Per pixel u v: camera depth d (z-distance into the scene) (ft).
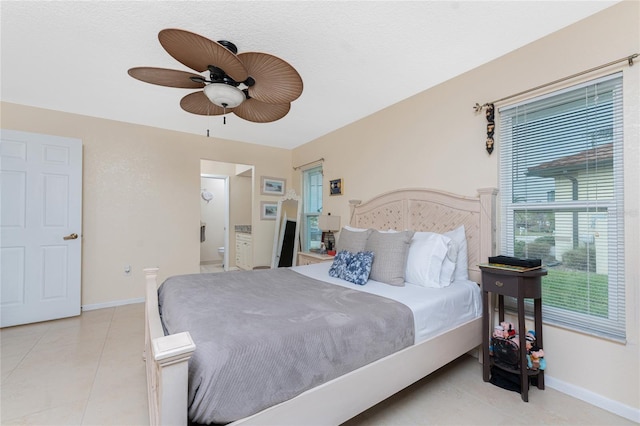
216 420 3.18
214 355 3.31
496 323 7.23
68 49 6.89
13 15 5.71
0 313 9.36
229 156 15.14
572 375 6.03
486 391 6.15
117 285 11.98
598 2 5.54
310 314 4.79
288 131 13.66
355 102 10.21
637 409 5.21
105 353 7.68
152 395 4.17
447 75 8.30
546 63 6.51
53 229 10.22
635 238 5.33
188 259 13.65
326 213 13.92
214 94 5.89
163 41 4.58
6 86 8.87
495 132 7.50
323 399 3.99
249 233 18.19
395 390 4.95
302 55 7.20
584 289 6.08
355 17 5.83
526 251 7.07
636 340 5.27
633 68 5.37
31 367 6.93
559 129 6.50
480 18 5.92
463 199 8.02
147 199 12.67
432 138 9.02
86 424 5.05
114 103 10.20
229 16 5.77
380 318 4.93
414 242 7.88
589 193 6.03
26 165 9.79
